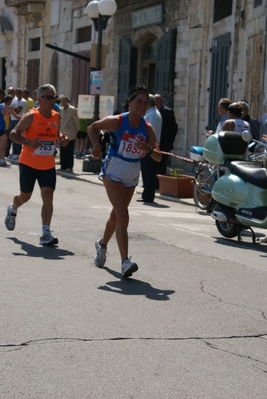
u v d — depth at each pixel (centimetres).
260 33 1630
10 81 3666
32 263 764
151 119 1409
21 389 431
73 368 468
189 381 457
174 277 736
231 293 682
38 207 1199
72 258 803
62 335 530
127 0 2483
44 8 3269
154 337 539
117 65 2608
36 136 887
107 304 620
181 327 567
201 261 823
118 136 726
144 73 2491
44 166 890
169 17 2258
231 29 1831
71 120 1906
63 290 658
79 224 1038
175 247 902
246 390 448
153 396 431
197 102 2089
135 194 1554
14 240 891
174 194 1470
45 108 888
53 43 3188
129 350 507
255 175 954
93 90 1927
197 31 2086
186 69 2169
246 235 1062
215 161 1030
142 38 2448
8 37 3647
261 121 1423
